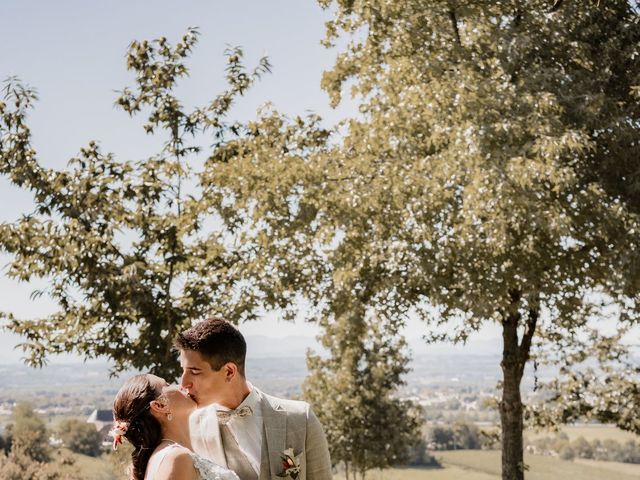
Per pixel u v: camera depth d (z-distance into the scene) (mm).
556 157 12281
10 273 13703
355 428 31906
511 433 15133
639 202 13531
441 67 14188
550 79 13719
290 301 14914
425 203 13047
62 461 26500
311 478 3855
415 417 34062
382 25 16000
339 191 14250
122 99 14969
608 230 12883
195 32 15125
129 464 3188
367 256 14594
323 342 32438
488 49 14680
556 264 12953
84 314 13906
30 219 13805
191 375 3510
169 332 13766
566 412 20750
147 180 14367
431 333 15320
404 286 14297
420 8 14953
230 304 14539
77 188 13766
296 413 3836
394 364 32531
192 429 3738
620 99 14594
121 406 3105
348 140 15336
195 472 3020
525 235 12859
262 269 14664
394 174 13781
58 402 193375
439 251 13062
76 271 13672
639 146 13336
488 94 13125
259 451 3689
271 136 16125
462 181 13156
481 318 12703
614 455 78188
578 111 13430
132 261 13883
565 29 14375
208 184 15070
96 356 13961
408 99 14008
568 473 68312
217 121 15289
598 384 20797
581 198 12609
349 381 32000
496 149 12805
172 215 14773
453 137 12961
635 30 14703
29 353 13891
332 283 15188
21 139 13820
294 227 14312
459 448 96688
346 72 17250
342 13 17062
